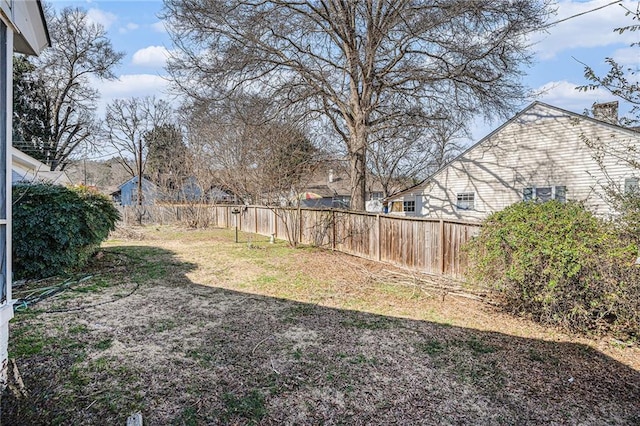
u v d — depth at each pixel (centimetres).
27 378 294
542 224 420
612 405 266
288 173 1234
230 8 988
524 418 252
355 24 1074
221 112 1129
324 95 1177
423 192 1675
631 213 390
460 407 265
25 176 962
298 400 273
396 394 282
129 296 555
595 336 390
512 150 1400
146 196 2473
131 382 294
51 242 655
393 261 823
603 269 369
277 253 1005
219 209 1928
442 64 1081
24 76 1919
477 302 533
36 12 317
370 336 401
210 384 294
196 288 615
